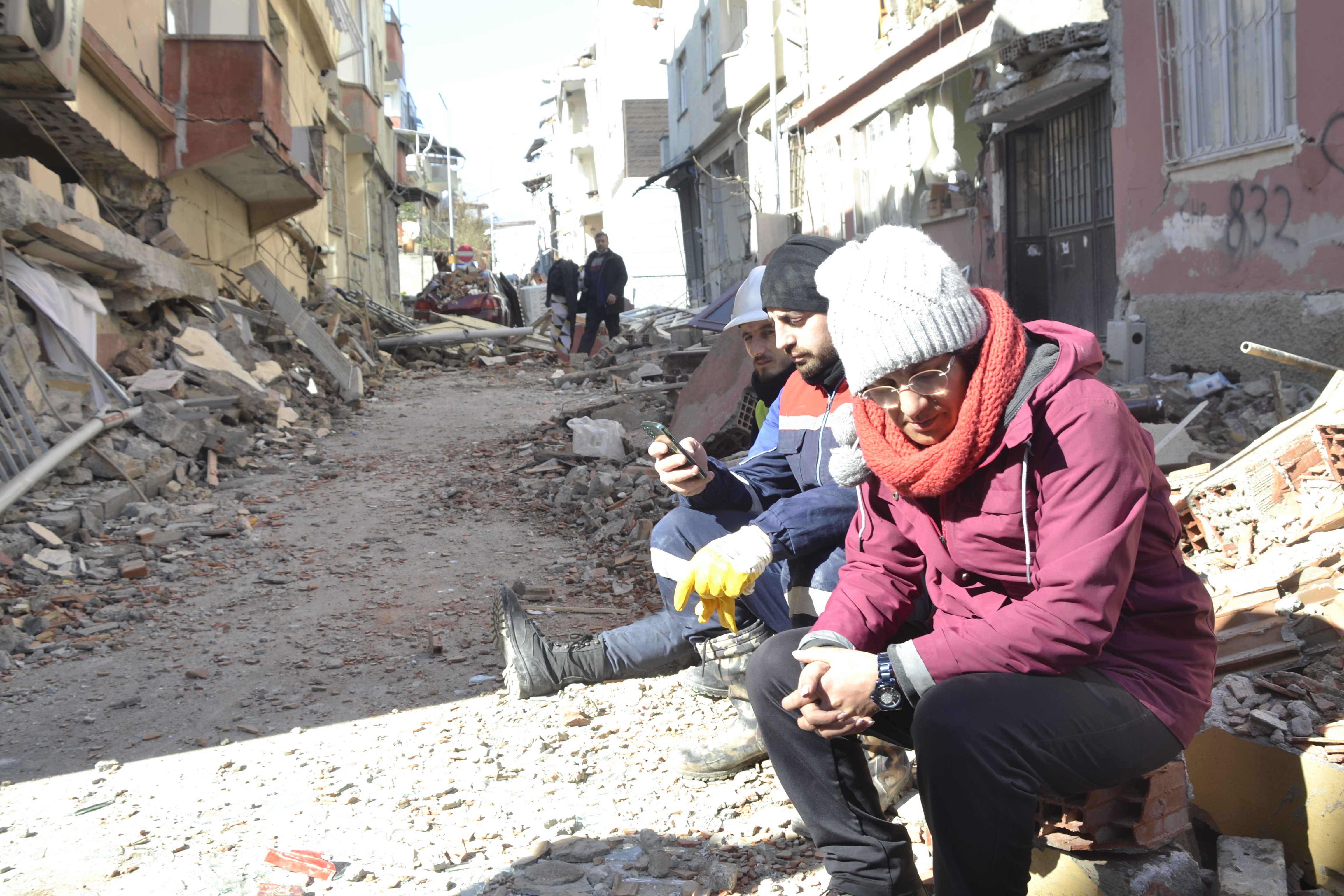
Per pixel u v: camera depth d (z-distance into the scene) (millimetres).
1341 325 6238
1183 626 1920
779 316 2752
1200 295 7535
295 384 10562
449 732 3510
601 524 6117
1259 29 6828
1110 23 8445
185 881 2559
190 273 10383
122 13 9148
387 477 7734
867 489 2176
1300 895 2262
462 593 5164
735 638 3441
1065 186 9914
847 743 2168
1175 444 5305
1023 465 1821
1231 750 2488
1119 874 2055
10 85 7184
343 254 22641
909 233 1885
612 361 14383
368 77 26844
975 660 1832
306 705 3861
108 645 4594
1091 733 1803
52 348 7691
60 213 7207
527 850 2652
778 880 2445
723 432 6637
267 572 5602
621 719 3516
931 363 1824
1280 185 6719
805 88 16781
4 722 3811
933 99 12414
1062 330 1891
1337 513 3346
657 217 36781
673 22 25469
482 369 15219
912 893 2172
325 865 2592
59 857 2736
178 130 10383
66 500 6398
